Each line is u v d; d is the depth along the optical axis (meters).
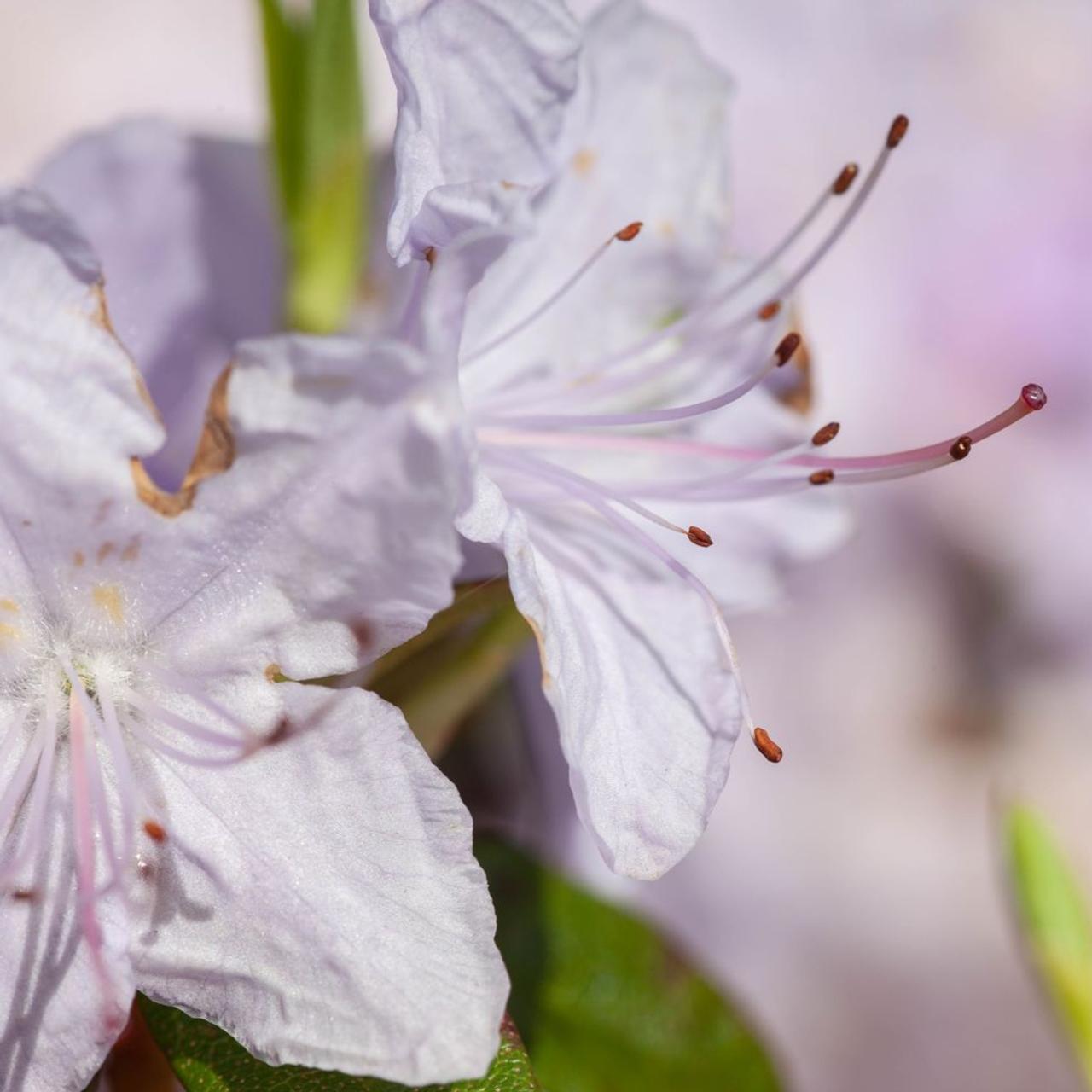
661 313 0.29
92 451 0.27
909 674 0.44
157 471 0.30
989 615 0.44
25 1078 0.27
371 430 0.26
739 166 0.43
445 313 0.26
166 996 0.27
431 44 0.27
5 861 0.27
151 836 0.27
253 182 0.32
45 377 0.27
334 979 0.27
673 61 0.29
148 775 0.27
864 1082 0.44
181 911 0.27
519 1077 0.27
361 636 0.27
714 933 0.43
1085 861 0.43
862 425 0.42
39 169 0.31
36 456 0.27
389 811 0.27
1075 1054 0.30
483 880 0.27
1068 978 0.29
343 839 0.27
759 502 0.30
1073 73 0.44
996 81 0.44
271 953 0.27
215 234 0.32
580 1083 0.30
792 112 0.43
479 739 0.31
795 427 0.30
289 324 0.30
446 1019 0.26
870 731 0.44
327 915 0.27
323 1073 0.27
